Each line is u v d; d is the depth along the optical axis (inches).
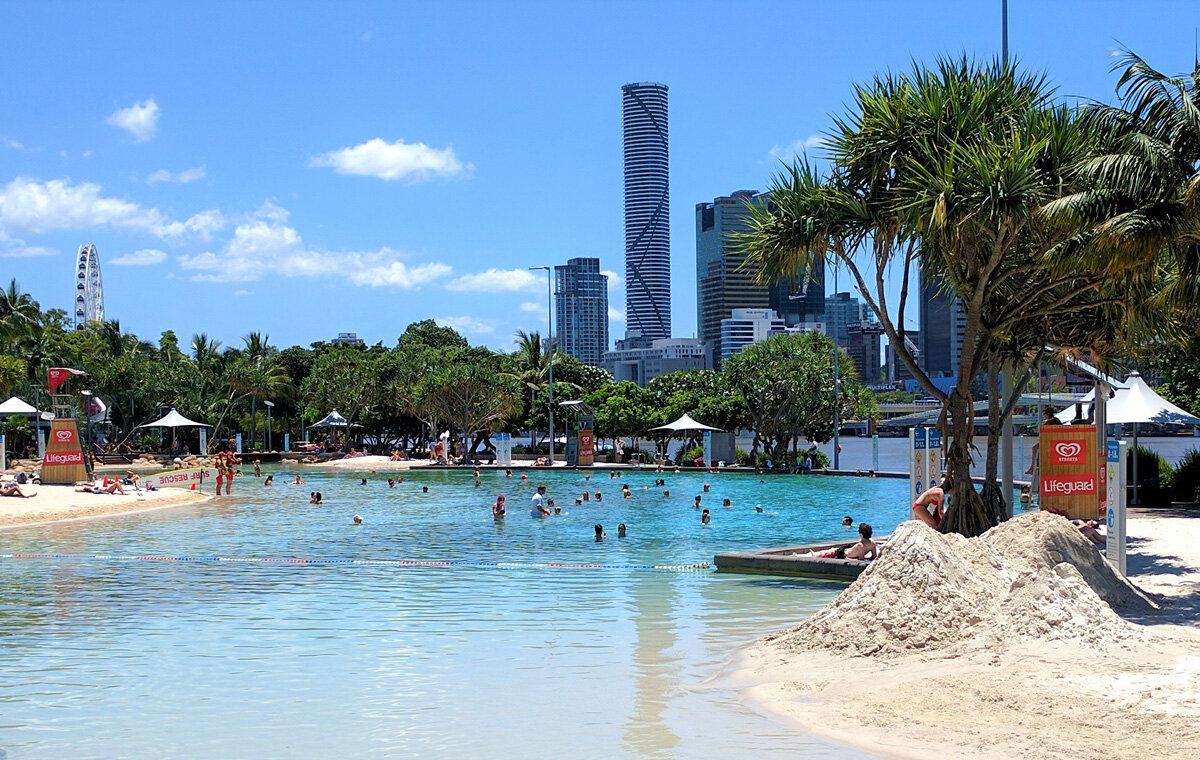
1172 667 417.7
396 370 3565.5
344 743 376.2
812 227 806.5
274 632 597.0
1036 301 885.2
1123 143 677.9
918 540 525.7
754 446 2645.2
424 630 600.7
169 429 3850.9
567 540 1107.9
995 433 895.1
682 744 367.2
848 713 397.4
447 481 2263.8
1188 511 1119.0
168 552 1016.9
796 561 822.5
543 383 3348.9
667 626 607.5
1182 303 700.7
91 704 434.9
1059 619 473.4
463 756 358.6
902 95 804.0
